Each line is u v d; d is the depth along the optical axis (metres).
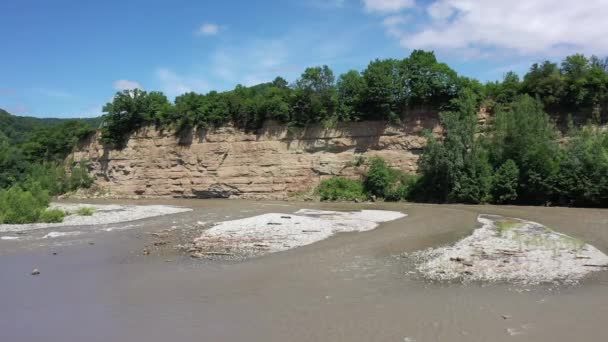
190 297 15.40
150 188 79.25
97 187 83.81
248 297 15.19
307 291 15.74
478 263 19.34
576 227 30.23
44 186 83.06
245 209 49.53
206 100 78.56
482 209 45.31
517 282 16.33
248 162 73.25
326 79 70.81
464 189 54.31
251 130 74.50
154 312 13.88
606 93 57.62
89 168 86.62
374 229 31.16
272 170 71.56
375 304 14.08
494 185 53.41
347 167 67.69
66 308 14.50
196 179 75.81
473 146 55.66
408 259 20.62
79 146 90.44
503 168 53.16
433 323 12.24
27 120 149.62
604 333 11.34
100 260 22.20
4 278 18.73
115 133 84.00
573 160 49.16
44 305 14.85
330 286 16.31
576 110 59.16
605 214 38.88
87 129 89.38
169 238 28.73
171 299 15.21
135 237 29.53
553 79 59.34
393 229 30.94
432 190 58.56
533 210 43.59
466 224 32.81
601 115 57.97
